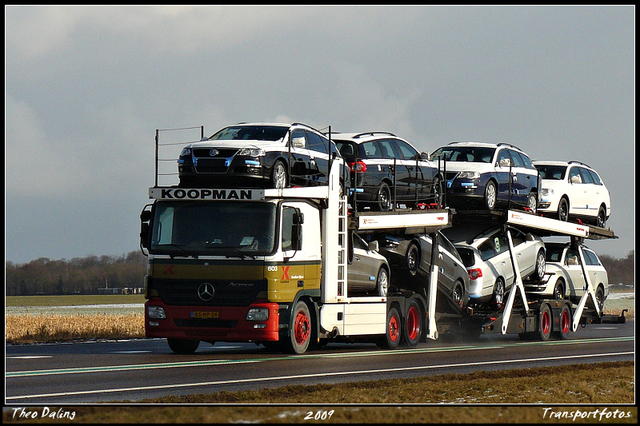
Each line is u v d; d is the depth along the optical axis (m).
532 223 52.44
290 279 35.19
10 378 27.78
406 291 44.59
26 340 48.03
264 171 36.09
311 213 36.78
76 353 38.56
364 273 40.25
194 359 34.62
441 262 46.25
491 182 48.81
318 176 39.47
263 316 34.25
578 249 60.19
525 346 45.84
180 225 35.28
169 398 22.39
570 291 58.88
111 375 28.62
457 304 47.84
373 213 40.22
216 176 35.97
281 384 26.38
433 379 27.72
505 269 51.03
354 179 40.12
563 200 58.19
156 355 36.97
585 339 54.09
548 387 26.58
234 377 28.00
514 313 50.59
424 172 46.12
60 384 26.22
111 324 61.03
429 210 44.69
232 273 34.50
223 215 35.03
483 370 31.53
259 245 34.50
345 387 25.05
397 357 36.62
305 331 36.75
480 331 49.41
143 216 35.78
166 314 35.06
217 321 34.66
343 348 42.44
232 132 38.59
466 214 48.94
